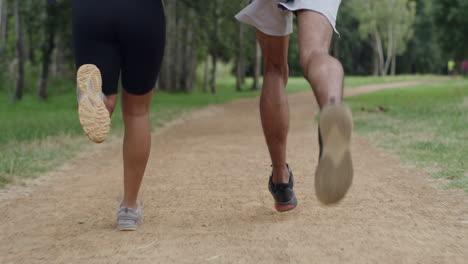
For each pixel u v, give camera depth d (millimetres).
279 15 3549
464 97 23000
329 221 3912
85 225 4035
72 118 17234
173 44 40625
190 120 18578
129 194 3822
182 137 12453
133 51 3531
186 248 3285
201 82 54219
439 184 5441
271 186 4156
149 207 4703
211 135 12906
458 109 15547
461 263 2910
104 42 3455
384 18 84438
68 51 32000
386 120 14047
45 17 27359
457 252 3105
